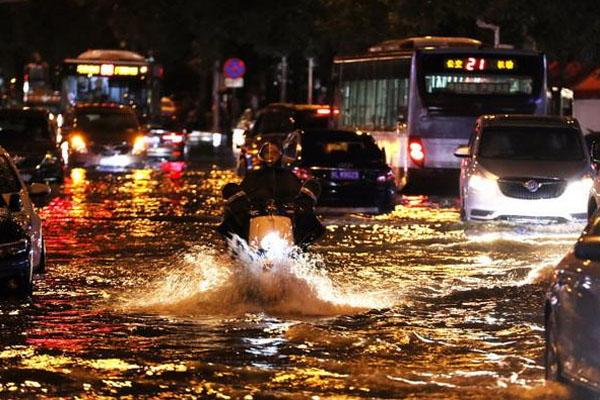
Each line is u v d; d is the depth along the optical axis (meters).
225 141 143.38
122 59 110.12
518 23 86.25
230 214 32.00
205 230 50.62
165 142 102.12
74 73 109.44
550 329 21.50
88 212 58.53
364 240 46.88
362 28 100.81
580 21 79.56
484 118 54.97
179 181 81.00
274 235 31.03
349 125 79.25
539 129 53.94
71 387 22.34
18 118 72.19
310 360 24.62
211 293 31.23
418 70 70.31
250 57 142.00
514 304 31.88
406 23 89.94
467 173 53.22
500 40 92.44
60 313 30.34
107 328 28.20
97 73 109.25
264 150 32.47
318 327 28.08
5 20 187.62
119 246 44.84
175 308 30.84
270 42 124.19
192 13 132.38
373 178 59.09
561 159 53.00
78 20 184.50
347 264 39.94
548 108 74.00
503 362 24.53
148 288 34.28
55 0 185.38
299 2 118.44
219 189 73.88
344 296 32.56
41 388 22.27
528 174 52.00
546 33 82.88
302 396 21.62
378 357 25.00
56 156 71.50
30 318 29.67
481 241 46.28
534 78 70.38
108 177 84.62
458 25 96.31
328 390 22.08
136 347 25.95
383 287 34.75
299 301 30.80
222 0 126.88
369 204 59.12
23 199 35.03
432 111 70.19
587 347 19.80
